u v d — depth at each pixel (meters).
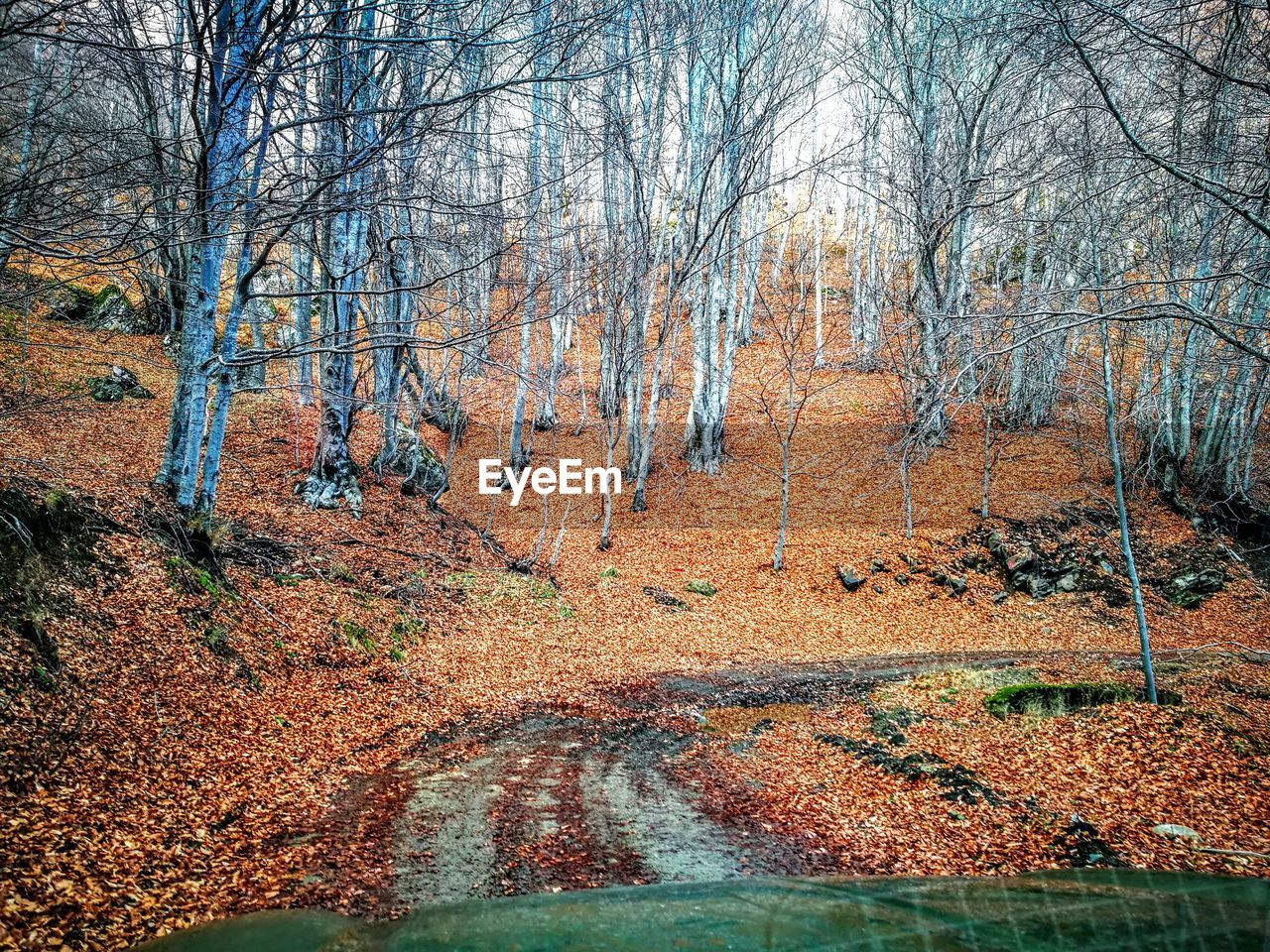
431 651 14.49
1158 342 22.41
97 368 21.53
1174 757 10.27
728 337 27.83
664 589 20.61
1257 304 17.09
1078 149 11.74
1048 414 27.78
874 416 30.17
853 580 20.73
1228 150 9.76
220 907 6.23
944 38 25.55
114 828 6.76
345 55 8.27
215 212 6.94
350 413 19.52
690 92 25.80
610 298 25.80
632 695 13.99
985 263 29.69
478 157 17.02
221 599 11.68
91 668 8.65
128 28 6.76
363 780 9.30
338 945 5.89
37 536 9.61
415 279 18.23
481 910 6.69
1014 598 20.77
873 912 6.91
